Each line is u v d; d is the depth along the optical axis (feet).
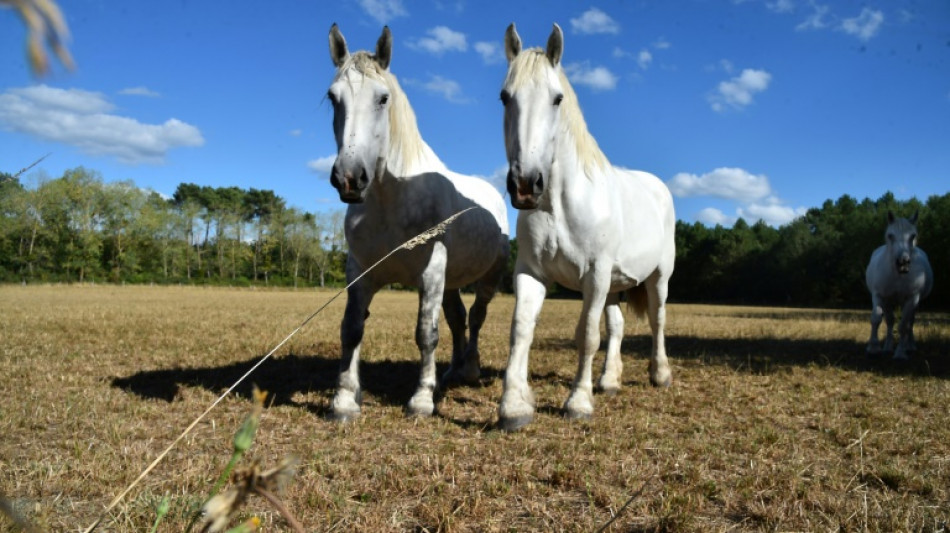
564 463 12.25
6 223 139.74
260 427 15.06
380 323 46.62
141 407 16.46
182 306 68.90
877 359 29.48
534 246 15.40
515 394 15.12
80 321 42.65
